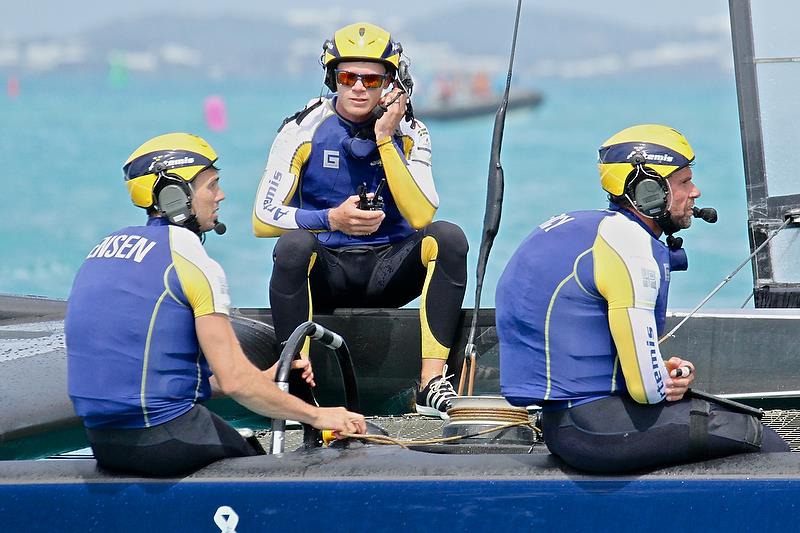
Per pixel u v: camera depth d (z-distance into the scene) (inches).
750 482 429.7
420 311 637.9
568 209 2994.6
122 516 457.7
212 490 453.7
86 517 459.8
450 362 667.4
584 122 6117.1
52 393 624.1
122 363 442.0
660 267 433.1
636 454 432.5
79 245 2586.1
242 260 2178.9
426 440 501.4
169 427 448.5
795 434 577.0
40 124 5177.2
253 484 452.8
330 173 650.2
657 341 426.6
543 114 6535.4
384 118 630.5
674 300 1988.2
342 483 450.0
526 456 456.4
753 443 440.8
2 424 587.8
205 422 455.8
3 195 3058.6
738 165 3535.9
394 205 660.1
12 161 3720.5
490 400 507.2
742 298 1991.9
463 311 666.8
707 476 432.8
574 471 444.1
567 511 440.5
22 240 2568.9
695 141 4667.8
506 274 452.4
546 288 436.5
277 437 479.5
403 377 667.4
